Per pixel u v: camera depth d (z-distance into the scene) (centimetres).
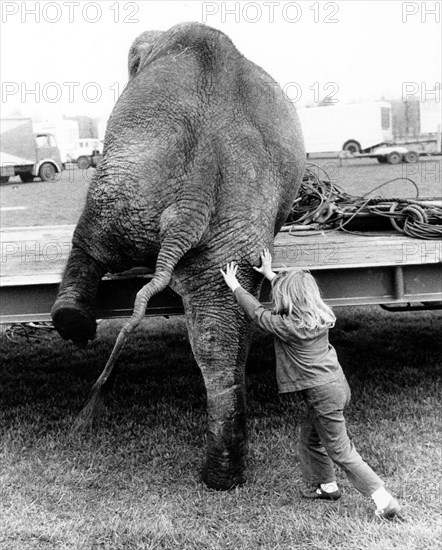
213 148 405
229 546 348
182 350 739
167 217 390
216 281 401
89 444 478
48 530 362
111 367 369
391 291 492
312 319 371
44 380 641
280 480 419
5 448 470
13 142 2000
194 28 446
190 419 523
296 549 344
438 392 576
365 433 488
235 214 401
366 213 616
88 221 426
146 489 412
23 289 470
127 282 465
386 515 366
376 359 684
